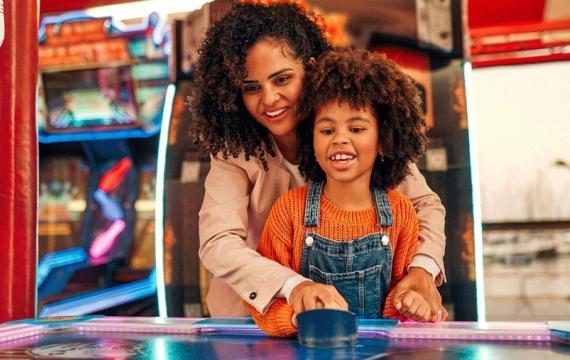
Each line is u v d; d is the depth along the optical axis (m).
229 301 1.31
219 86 1.07
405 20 1.73
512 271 3.63
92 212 3.96
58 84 3.67
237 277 0.95
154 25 3.54
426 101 1.69
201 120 1.12
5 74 1.22
